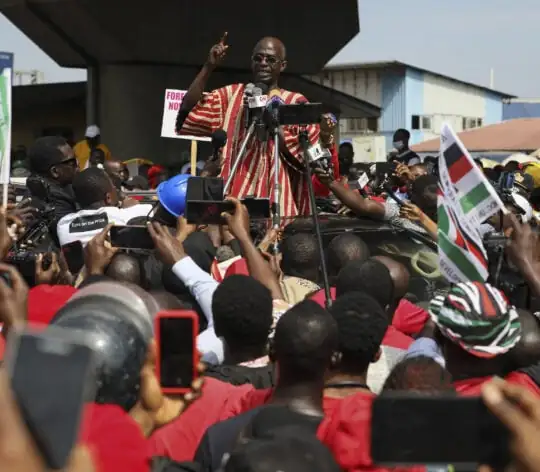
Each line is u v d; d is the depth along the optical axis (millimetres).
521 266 4227
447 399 1825
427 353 3912
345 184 6469
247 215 4641
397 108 42188
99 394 2699
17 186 9172
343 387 3369
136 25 20141
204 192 5086
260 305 3744
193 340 2771
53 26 20500
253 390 3531
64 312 2857
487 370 3504
